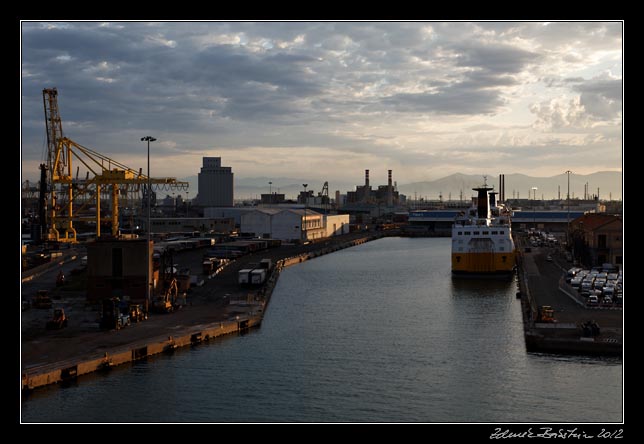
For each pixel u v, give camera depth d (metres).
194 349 71.50
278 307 100.06
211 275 124.81
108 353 63.78
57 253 157.00
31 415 52.69
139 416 52.75
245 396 57.69
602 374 62.97
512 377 62.81
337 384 61.12
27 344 67.38
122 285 91.06
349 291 118.06
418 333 81.62
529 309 86.94
